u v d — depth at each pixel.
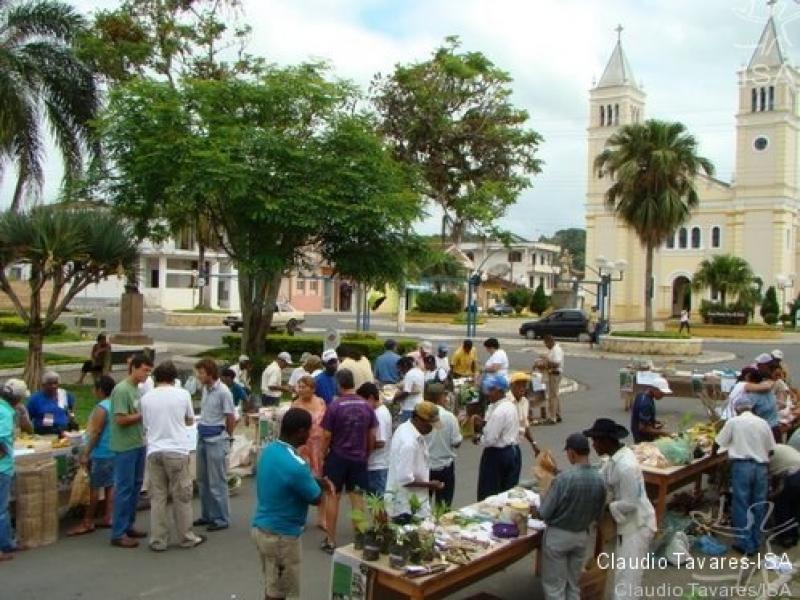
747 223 62.00
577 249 125.50
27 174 20.45
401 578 5.25
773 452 8.33
